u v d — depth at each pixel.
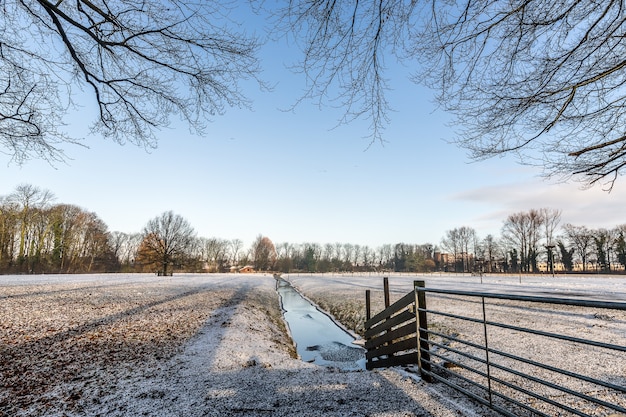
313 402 3.76
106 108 5.55
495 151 4.36
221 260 102.38
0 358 5.66
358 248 121.19
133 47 4.79
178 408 3.68
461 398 3.77
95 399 3.97
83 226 68.06
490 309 13.12
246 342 7.76
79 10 4.34
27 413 3.60
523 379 4.91
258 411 3.56
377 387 4.18
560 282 33.97
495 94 3.90
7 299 13.27
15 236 57.38
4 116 5.29
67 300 13.64
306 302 24.95
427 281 38.72
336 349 10.10
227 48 4.70
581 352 6.63
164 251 47.41
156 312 11.62
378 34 3.53
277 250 123.31
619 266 72.44
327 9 3.31
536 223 76.44
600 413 3.75
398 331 5.74
